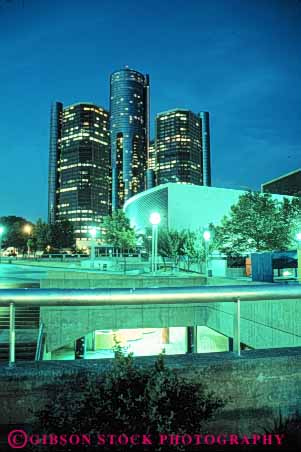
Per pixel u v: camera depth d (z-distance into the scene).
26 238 127.12
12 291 3.48
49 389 3.30
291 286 3.98
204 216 85.50
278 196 91.44
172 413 2.56
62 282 20.00
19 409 3.26
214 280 20.47
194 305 20.31
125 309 19.45
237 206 46.44
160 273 32.19
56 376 3.31
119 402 2.61
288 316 13.02
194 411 2.74
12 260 74.31
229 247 46.84
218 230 47.84
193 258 43.44
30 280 27.73
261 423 3.65
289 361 3.78
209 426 3.53
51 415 2.65
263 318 14.68
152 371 2.85
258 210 45.28
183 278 20.83
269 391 3.70
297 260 18.70
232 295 3.83
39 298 3.48
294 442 3.30
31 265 56.44
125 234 77.19
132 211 103.81
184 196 83.81
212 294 3.81
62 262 61.06
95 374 3.35
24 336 15.94
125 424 2.51
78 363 3.51
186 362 3.56
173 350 25.27
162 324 19.92
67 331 18.67
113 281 20.03
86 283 20.03
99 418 2.56
